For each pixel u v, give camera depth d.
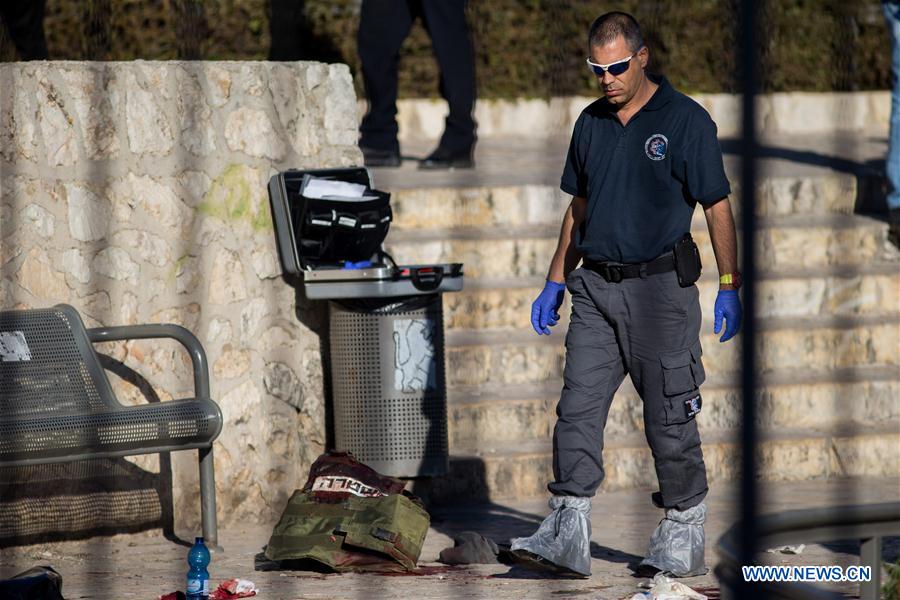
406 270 19.88
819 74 39.84
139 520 19.86
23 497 18.89
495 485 22.11
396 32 30.50
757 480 8.48
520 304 26.27
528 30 39.34
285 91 21.03
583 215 17.38
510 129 39.72
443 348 20.62
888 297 27.45
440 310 20.56
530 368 24.97
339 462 18.20
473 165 31.33
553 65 37.72
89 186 19.66
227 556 18.45
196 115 20.19
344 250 20.86
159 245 20.05
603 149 16.53
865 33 39.97
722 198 16.28
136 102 19.83
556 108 37.75
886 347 26.28
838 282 27.22
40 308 19.03
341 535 17.33
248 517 20.64
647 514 20.98
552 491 16.75
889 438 23.72
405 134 38.31
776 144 36.25
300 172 20.81
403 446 20.31
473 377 24.80
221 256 20.44
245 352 20.62
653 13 38.97
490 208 28.28
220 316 20.42
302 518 17.64
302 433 21.23
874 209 30.08
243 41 35.31
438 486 21.73
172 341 20.14
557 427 16.75
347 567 17.20
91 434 17.20
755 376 8.34
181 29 32.59
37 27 31.05
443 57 30.50
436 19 30.25
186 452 20.22
